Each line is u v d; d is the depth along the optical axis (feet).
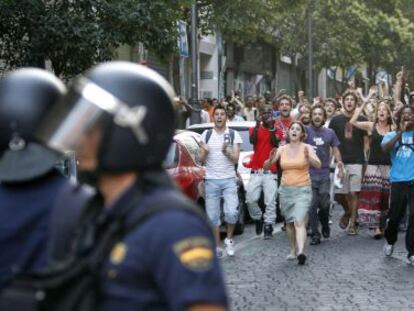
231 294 29.76
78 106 8.46
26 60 45.01
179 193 8.57
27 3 43.52
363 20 144.15
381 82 74.38
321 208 43.50
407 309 26.99
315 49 142.10
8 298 8.36
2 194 11.36
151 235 8.09
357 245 41.78
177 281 7.98
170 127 8.73
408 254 35.83
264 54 160.35
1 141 11.38
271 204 43.68
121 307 8.05
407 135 35.47
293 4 89.51
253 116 83.15
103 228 8.42
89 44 44.27
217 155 38.70
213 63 128.16
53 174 11.53
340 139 45.44
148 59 90.63
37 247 11.07
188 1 60.13
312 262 36.63
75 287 8.16
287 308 27.35
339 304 27.84
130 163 8.48
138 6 45.78
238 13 80.38
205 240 8.16
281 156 36.76
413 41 160.04
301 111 45.62
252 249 40.73
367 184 43.86
